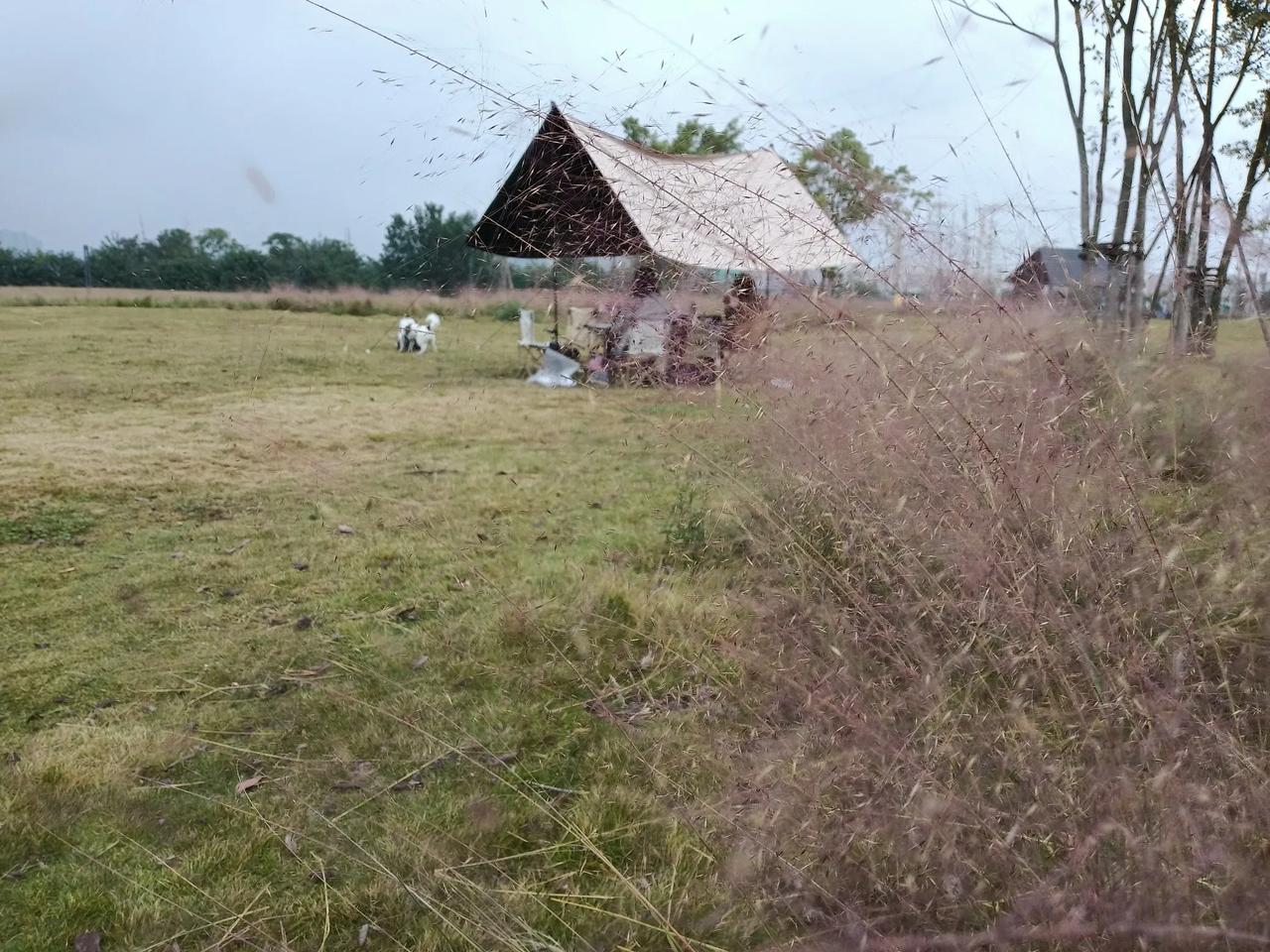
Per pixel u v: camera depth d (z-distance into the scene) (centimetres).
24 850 222
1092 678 173
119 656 325
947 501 209
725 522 394
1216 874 149
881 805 178
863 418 235
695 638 304
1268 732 178
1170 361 248
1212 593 195
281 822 230
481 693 294
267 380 966
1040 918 152
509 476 561
